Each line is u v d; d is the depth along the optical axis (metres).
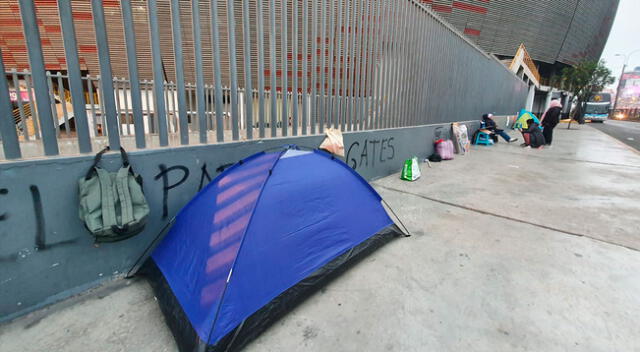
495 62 11.14
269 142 3.07
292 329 1.74
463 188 4.68
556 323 1.78
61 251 1.90
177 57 2.33
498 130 10.55
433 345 1.62
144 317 1.82
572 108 31.28
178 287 1.84
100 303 1.93
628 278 2.24
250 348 1.60
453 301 1.99
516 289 2.11
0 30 9.27
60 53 9.16
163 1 7.34
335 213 2.38
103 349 1.57
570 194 4.41
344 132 4.14
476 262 2.48
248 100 2.87
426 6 5.75
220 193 2.13
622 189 4.68
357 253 2.44
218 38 2.55
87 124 1.96
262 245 1.83
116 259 2.15
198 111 2.52
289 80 3.79
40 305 1.86
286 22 3.12
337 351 1.58
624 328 1.74
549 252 2.64
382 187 4.69
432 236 2.97
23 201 1.73
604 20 39.22
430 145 6.93
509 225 3.24
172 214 2.39
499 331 1.72
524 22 26.36
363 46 4.28
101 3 1.90
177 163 2.37
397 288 2.13
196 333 1.54
